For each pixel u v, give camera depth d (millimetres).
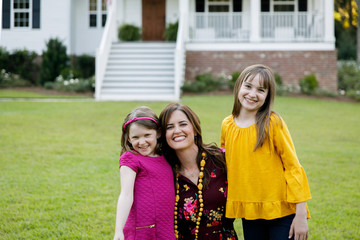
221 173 2283
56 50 14938
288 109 10133
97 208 3766
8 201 3895
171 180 2225
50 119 8023
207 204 2238
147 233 2080
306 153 6008
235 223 3586
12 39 15586
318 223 3488
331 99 12703
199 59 14352
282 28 14734
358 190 4375
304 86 13344
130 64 12758
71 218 3520
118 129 7312
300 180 2088
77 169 5000
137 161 2148
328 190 4371
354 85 14070
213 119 8164
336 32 21453
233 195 2205
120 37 15273
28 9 15625
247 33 15508
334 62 14078
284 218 2145
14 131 6918
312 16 14398
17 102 10133
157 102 10242
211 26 15617
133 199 2123
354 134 7559
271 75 2178
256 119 2186
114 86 11852
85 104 9867
